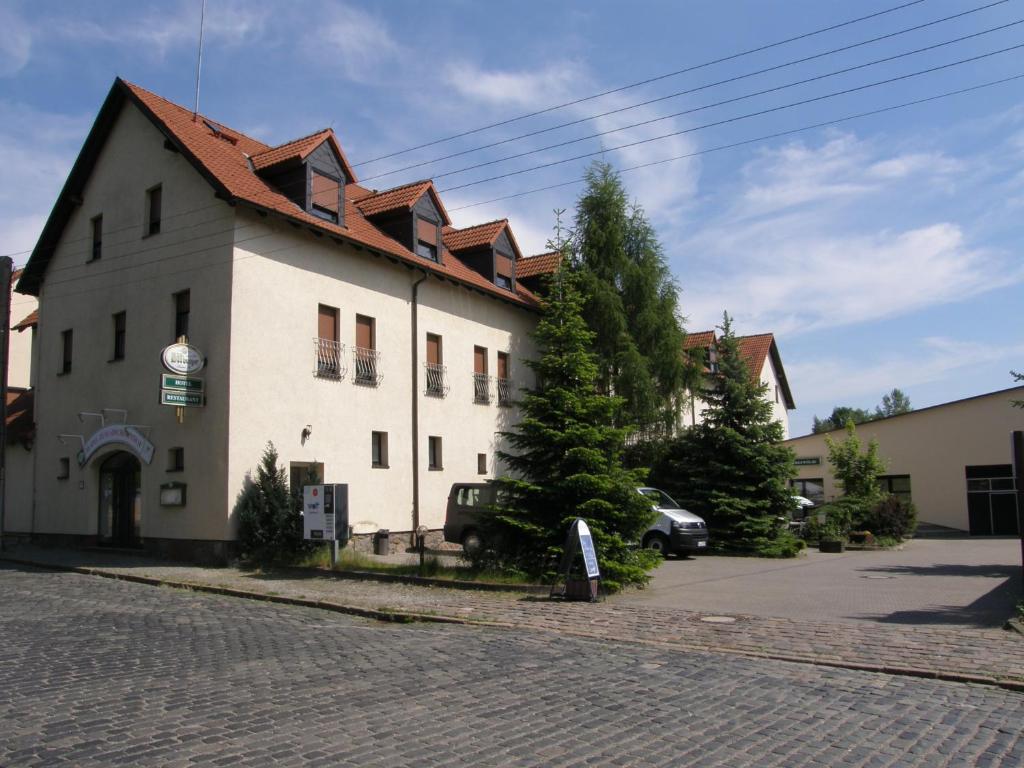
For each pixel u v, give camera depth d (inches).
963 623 427.8
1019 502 520.1
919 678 317.7
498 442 1070.4
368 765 208.7
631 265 1137.4
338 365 831.1
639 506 580.1
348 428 836.6
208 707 262.7
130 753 216.5
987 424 1381.6
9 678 305.0
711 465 972.6
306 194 810.2
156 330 798.5
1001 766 213.9
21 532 948.6
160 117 788.0
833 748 228.2
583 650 367.9
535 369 616.1
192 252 771.4
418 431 930.7
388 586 588.7
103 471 861.8
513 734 236.1
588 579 514.3
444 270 979.3
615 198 1168.2
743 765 213.0
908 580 644.1
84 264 901.2
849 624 426.3
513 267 1151.0
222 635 402.3
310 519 679.1
